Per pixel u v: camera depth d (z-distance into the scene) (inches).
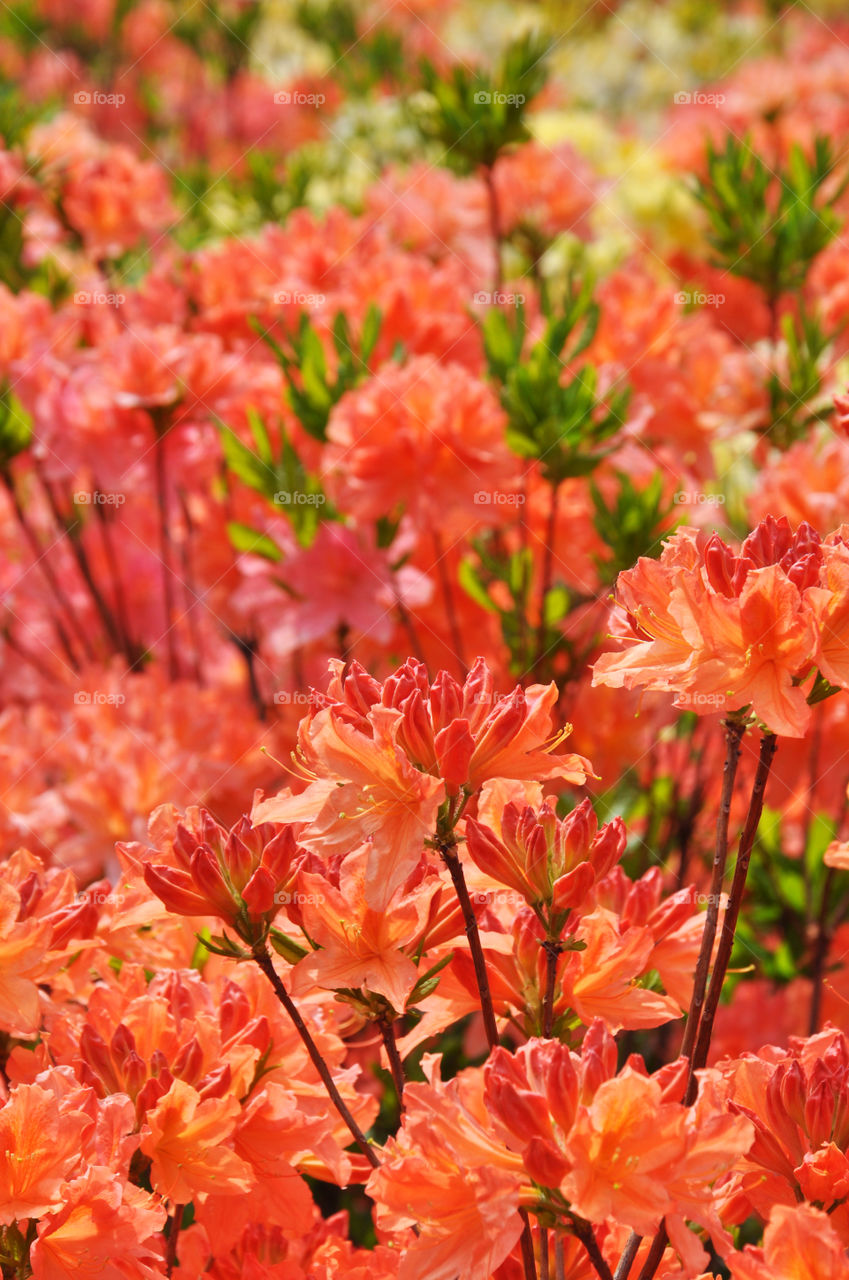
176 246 139.1
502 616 85.3
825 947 80.2
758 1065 61.8
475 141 118.3
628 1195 57.5
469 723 60.1
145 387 93.5
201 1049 61.9
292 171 152.6
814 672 60.0
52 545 113.7
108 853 84.3
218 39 223.6
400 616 94.1
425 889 61.2
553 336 88.7
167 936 66.8
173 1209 61.8
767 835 89.4
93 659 112.3
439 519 82.8
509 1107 57.7
